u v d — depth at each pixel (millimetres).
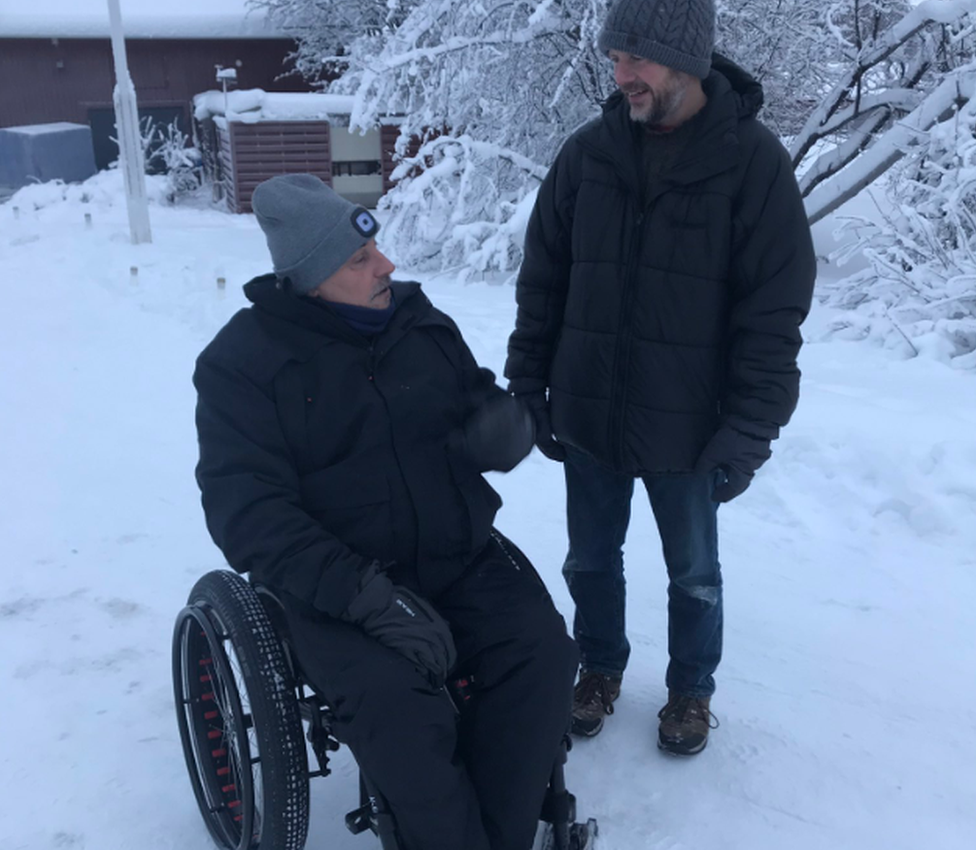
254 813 2104
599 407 2434
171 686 3025
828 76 10555
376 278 2184
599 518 2645
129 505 4449
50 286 9867
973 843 2332
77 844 2355
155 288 9438
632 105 2193
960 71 7918
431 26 10109
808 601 3477
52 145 19109
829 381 5883
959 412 5090
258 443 2057
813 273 2252
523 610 2152
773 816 2430
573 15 9625
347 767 2643
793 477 4379
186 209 18094
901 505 4039
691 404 2357
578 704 2750
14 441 5305
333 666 1950
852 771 2588
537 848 2270
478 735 2053
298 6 19391
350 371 2135
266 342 2107
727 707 2869
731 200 2213
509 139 10812
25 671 3098
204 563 3877
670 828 2391
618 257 2340
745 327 2270
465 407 2311
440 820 1888
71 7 20234
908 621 3326
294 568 1974
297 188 2129
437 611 2209
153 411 5844
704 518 2506
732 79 2279
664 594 3555
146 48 20797
